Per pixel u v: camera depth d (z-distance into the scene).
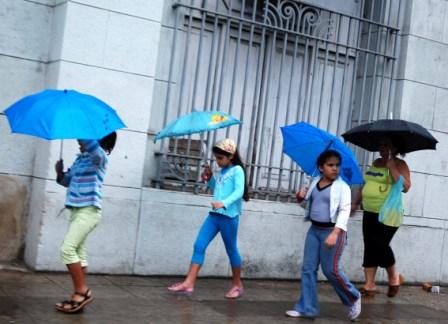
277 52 8.56
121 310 5.90
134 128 7.36
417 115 9.17
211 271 7.84
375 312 7.07
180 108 7.80
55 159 6.93
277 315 6.39
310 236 6.36
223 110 8.23
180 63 7.90
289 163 8.67
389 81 9.12
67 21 6.98
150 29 7.41
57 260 7.02
